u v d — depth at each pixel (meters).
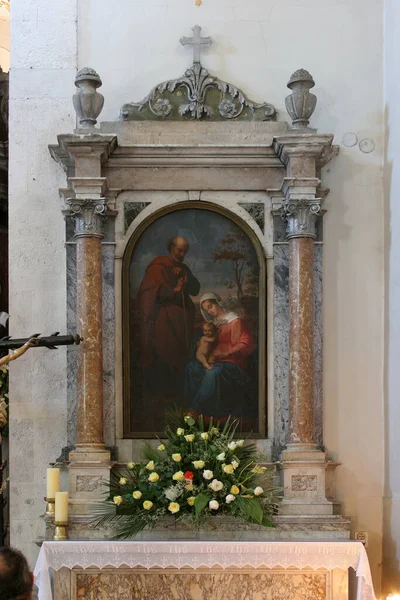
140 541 6.62
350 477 7.72
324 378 7.78
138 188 7.77
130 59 8.01
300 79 7.46
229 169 7.80
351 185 7.93
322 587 6.78
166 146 7.65
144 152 7.68
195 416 7.66
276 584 6.77
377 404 7.79
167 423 7.65
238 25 8.05
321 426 7.68
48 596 6.46
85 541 6.61
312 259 7.54
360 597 6.58
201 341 7.72
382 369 7.81
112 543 6.57
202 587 6.77
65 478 7.51
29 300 7.81
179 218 7.81
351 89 8.02
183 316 7.74
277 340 7.70
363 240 7.89
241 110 7.89
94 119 7.55
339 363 7.80
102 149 7.43
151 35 8.02
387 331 7.73
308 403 7.42
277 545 6.59
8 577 3.15
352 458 7.73
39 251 7.84
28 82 7.96
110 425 7.62
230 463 7.03
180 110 7.88
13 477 7.69
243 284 7.77
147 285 7.75
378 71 8.02
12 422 7.73
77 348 7.44
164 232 7.79
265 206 7.81
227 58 8.02
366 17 8.07
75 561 6.57
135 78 7.98
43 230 7.86
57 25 8.03
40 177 7.89
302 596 6.77
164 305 7.73
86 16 8.04
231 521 7.10
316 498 7.27
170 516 7.07
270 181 7.80
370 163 7.95
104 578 6.78
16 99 7.95
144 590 6.77
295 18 8.07
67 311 7.72
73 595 6.74
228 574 6.78
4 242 8.88
